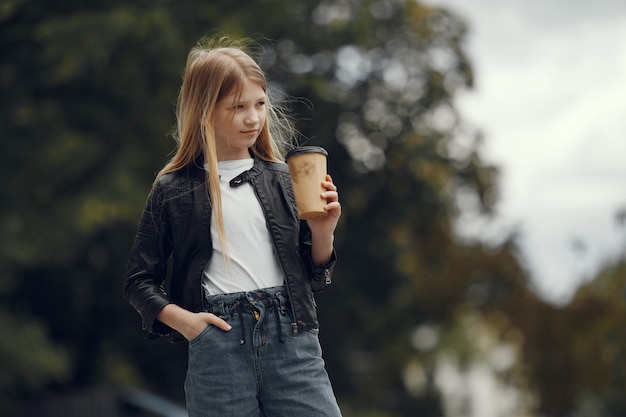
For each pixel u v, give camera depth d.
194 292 3.73
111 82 18.20
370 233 24.02
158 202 3.82
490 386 47.94
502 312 27.11
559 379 25.84
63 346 23.23
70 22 17.20
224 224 3.74
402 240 26.05
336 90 22.22
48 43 17.31
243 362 3.68
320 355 3.80
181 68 17.70
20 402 20.23
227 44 4.45
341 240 23.75
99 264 22.58
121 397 18.75
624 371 24.91
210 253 3.75
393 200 23.44
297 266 3.77
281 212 3.80
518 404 28.16
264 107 3.84
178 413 18.00
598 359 25.11
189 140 3.84
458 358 31.94
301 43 21.22
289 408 3.69
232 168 3.82
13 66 17.98
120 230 21.89
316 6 21.53
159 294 3.78
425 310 28.09
